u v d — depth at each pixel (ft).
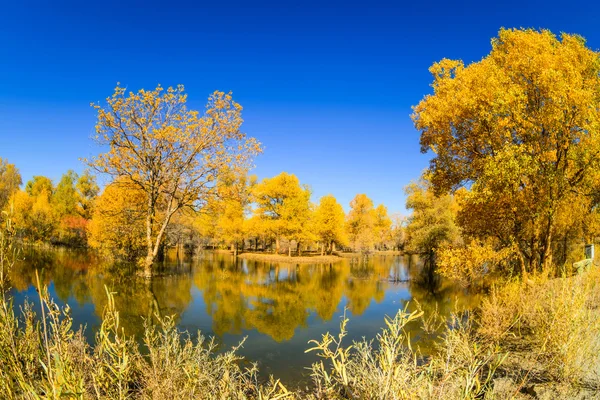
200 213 66.64
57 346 7.13
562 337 14.80
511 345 18.80
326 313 44.50
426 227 99.14
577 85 33.32
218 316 40.01
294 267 110.32
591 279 21.17
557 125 33.55
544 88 34.58
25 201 128.26
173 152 58.65
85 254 108.27
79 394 6.03
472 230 44.62
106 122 54.39
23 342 7.51
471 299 52.06
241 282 68.03
